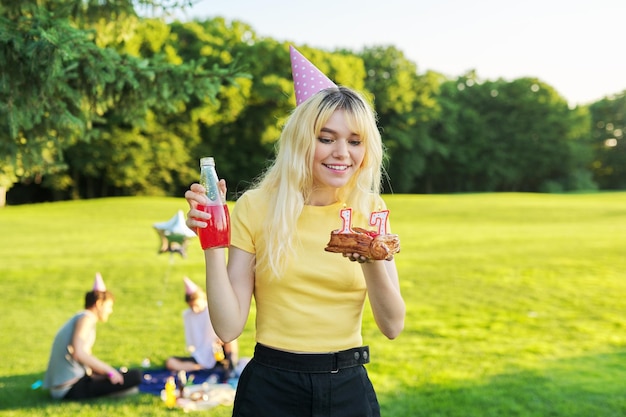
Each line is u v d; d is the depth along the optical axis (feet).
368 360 6.65
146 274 39.11
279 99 148.15
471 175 214.48
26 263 43.75
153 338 23.63
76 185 146.00
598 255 46.16
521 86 217.36
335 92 6.47
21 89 15.88
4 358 21.15
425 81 189.37
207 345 18.88
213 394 16.84
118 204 99.45
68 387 16.62
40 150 19.36
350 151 6.45
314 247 6.44
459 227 70.03
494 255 46.65
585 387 17.66
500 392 17.22
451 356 20.89
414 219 80.94
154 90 18.12
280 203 6.34
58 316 28.17
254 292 6.68
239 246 6.51
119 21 19.62
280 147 6.58
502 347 22.07
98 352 21.67
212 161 6.38
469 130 211.00
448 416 15.44
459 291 32.96
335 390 6.34
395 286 6.88
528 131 216.13
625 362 20.18
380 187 6.99
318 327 6.36
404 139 183.62
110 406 16.16
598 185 249.34
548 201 110.01
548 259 44.34
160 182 152.66
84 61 16.60
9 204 151.84
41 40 14.87
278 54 153.28
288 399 6.30
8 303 30.94
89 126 19.72
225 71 18.48
